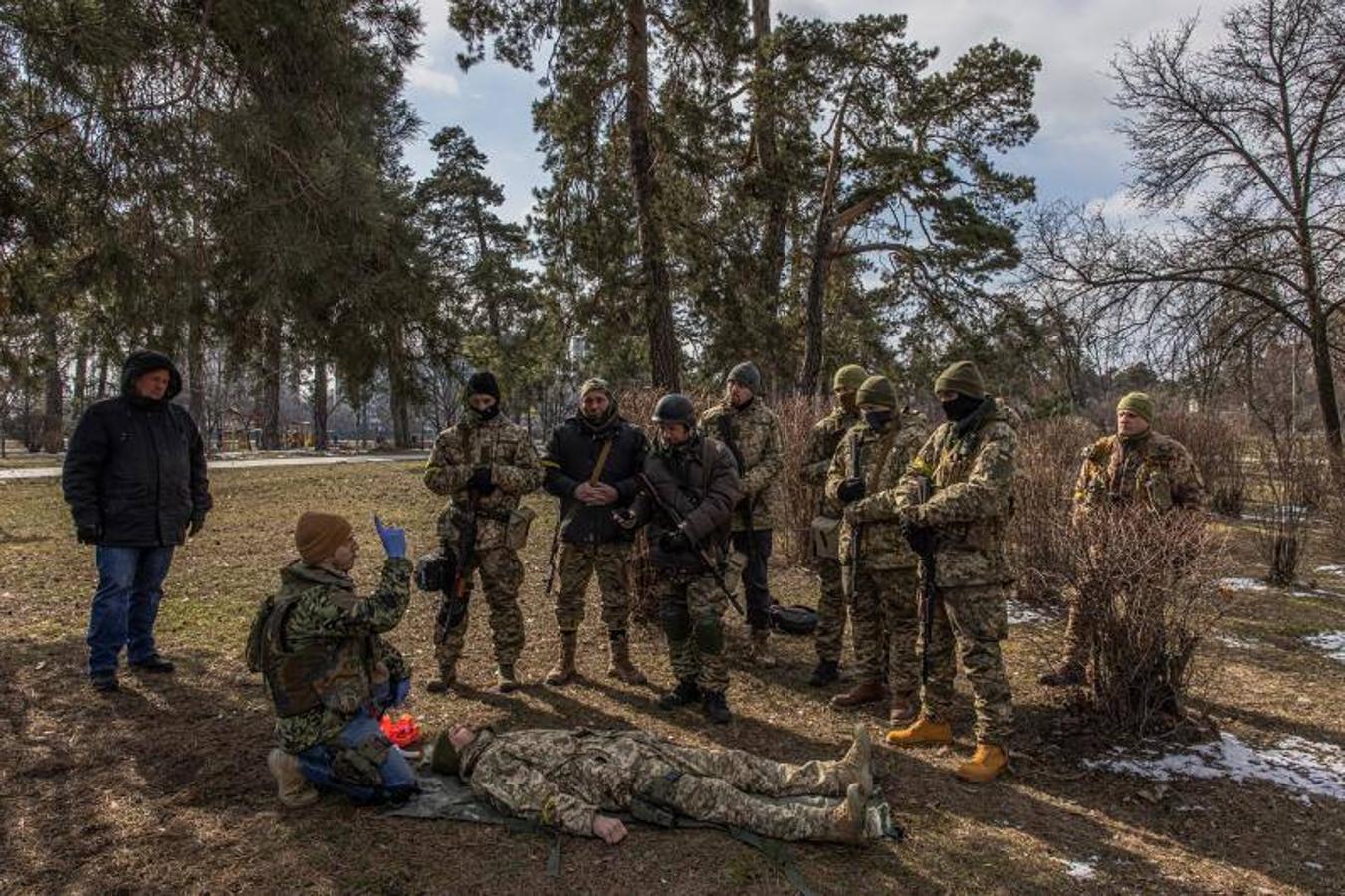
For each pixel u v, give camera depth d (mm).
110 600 4750
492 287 17531
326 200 6145
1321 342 15273
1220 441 14164
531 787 3330
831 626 5230
